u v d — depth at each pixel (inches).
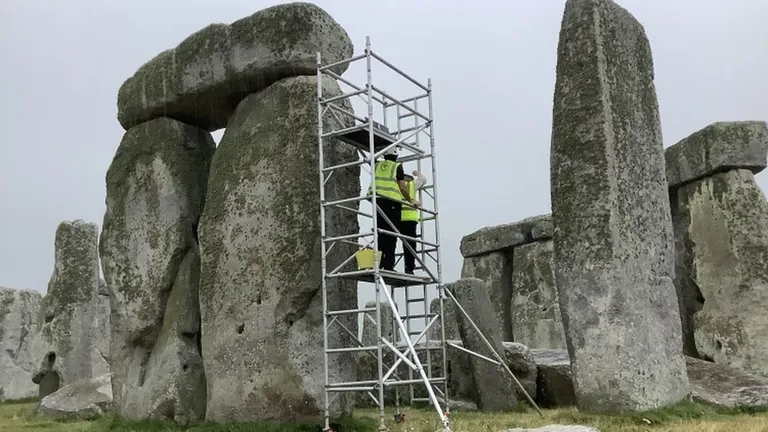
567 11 387.5
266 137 366.3
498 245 753.6
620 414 343.6
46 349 615.8
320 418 334.6
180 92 406.9
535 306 706.2
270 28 370.9
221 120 427.2
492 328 444.5
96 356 629.3
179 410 384.8
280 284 348.2
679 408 357.1
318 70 346.9
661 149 402.0
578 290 362.0
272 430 328.5
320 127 344.8
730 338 517.3
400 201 350.0
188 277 405.1
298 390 338.6
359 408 475.5
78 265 629.0
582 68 375.9
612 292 354.0
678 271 575.2
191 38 405.1
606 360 351.6
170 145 419.8
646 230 377.7
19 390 777.6
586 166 366.9
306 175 351.3
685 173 560.7
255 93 383.9
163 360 398.3
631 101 385.4
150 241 417.4
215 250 374.6
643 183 382.3
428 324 347.6
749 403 390.9
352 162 349.4
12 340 784.3
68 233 631.8
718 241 535.8
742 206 528.7
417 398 450.0
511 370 450.3
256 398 348.8
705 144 542.0
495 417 376.2
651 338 363.6
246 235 363.9
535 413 396.5
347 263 354.6
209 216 380.8
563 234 370.3
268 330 349.7
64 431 392.5
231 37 385.4
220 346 363.9
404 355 316.2
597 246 359.3
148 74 425.4
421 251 371.6
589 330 357.1
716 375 437.4
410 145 370.3
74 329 616.4
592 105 370.0
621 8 394.0
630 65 390.6
